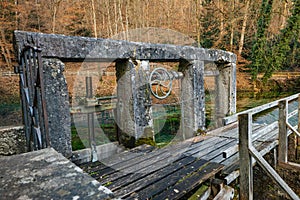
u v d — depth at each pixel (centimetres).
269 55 1052
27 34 244
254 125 503
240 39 1130
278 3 1038
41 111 201
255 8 1086
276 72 1079
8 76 971
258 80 1032
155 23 1024
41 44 247
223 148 340
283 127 366
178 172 247
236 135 411
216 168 259
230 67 518
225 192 237
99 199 73
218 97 544
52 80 257
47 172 92
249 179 259
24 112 255
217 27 1116
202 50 434
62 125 266
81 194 75
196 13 1041
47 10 1082
